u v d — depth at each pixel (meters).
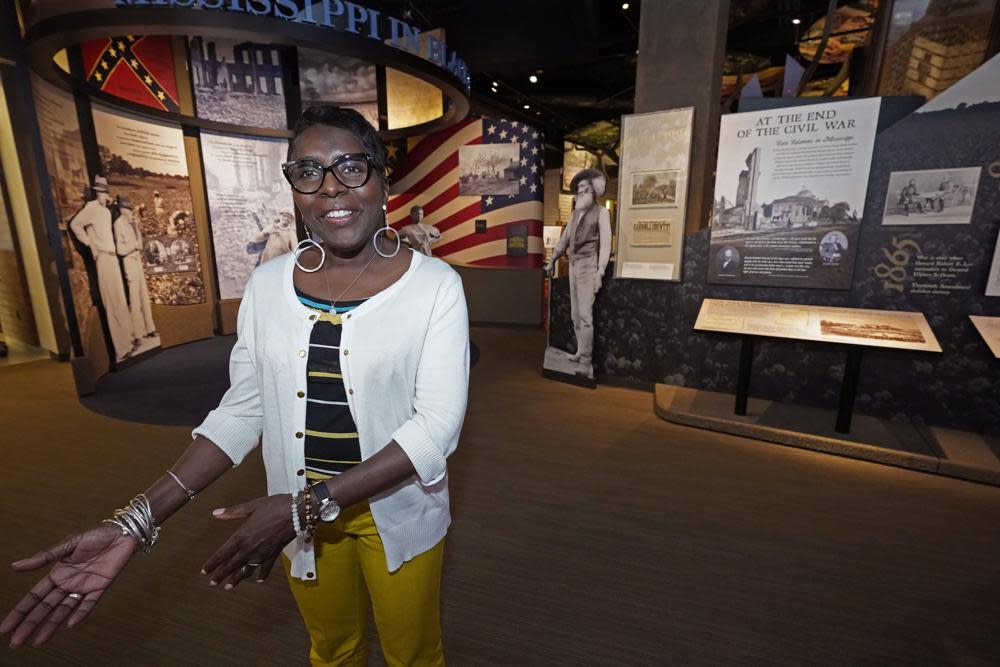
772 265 3.96
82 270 5.01
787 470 3.18
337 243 0.84
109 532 0.80
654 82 4.34
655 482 3.02
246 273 7.52
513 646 1.82
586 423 3.98
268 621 1.93
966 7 4.43
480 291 8.30
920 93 4.79
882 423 3.68
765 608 2.00
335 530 1.04
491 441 3.62
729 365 4.35
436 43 5.73
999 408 3.42
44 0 3.86
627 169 4.48
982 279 3.34
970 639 1.85
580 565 2.26
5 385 4.96
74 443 3.54
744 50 9.00
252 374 0.98
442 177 8.20
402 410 0.92
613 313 4.84
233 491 2.88
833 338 3.35
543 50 8.52
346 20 4.93
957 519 2.63
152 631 1.88
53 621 0.75
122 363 5.57
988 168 3.22
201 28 4.28
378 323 0.87
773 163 3.82
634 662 1.75
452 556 2.31
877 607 2.01
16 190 5.65
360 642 1.20
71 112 5.10
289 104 7.46
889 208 3.53
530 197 7.80
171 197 6.49
